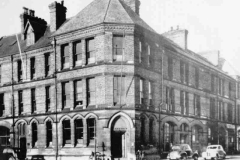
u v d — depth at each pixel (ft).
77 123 104.88
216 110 158.40
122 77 99.86
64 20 123.24
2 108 127.34
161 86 114.62
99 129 97.86
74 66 106.42
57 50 110.73
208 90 151.43
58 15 120.98
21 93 122.52
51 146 111.14
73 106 105.29
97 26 100.37
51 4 120.67
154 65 111.24
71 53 106.63
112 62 98.94
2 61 128.67
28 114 117.70
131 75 99.45
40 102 115.14
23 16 130.93
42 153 111.45
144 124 103.40
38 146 113.39
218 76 163.32
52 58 112.88
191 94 136.46
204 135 144.46
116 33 100.07
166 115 116.57
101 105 98.02
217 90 161.68
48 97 114.11
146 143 102.68
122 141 98.22
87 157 99.71
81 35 104.37
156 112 110.22
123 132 98.17
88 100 102.58
